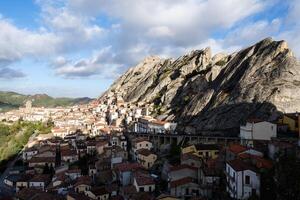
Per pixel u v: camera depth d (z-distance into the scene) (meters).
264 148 125.81
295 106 177.00
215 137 172.75
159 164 165.00
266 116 176.25
